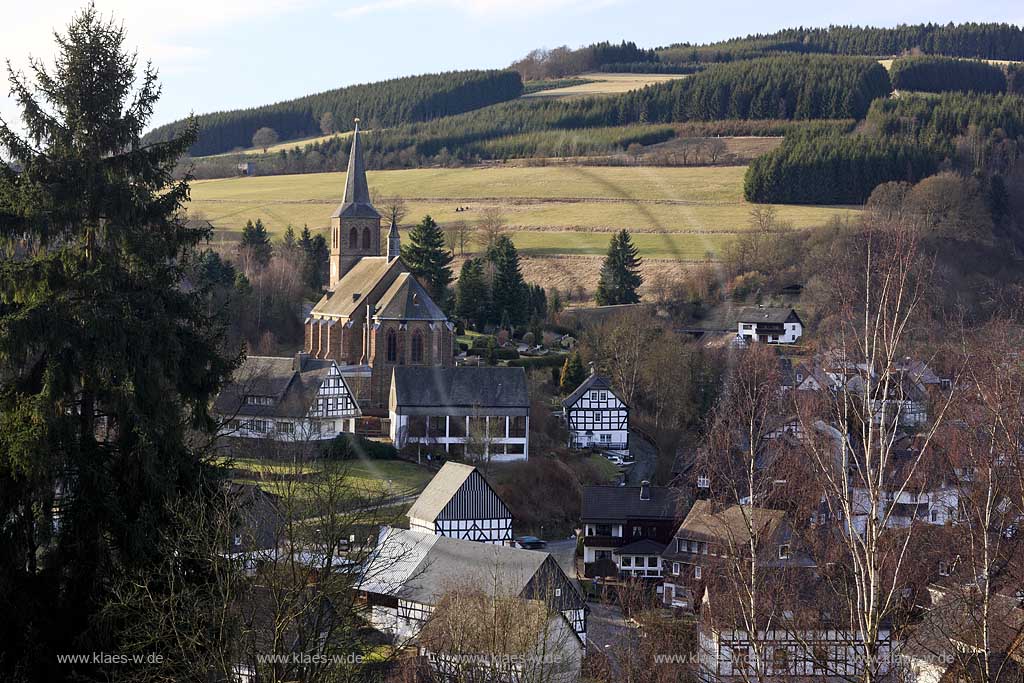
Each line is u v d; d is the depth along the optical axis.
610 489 198.50
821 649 91.69
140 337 85.44
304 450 198.50
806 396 147.25
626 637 135.25
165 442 85.44
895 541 95.88
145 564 80.81
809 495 124.81
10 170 87.69
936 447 109.88
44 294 85.62
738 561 87.62
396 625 121.31
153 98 92.62
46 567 83.31
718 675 93.25
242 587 74.25
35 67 88.88
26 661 78.00
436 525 187.25
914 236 104.75
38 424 81.31
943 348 132.38
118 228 87.12
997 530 93.44
